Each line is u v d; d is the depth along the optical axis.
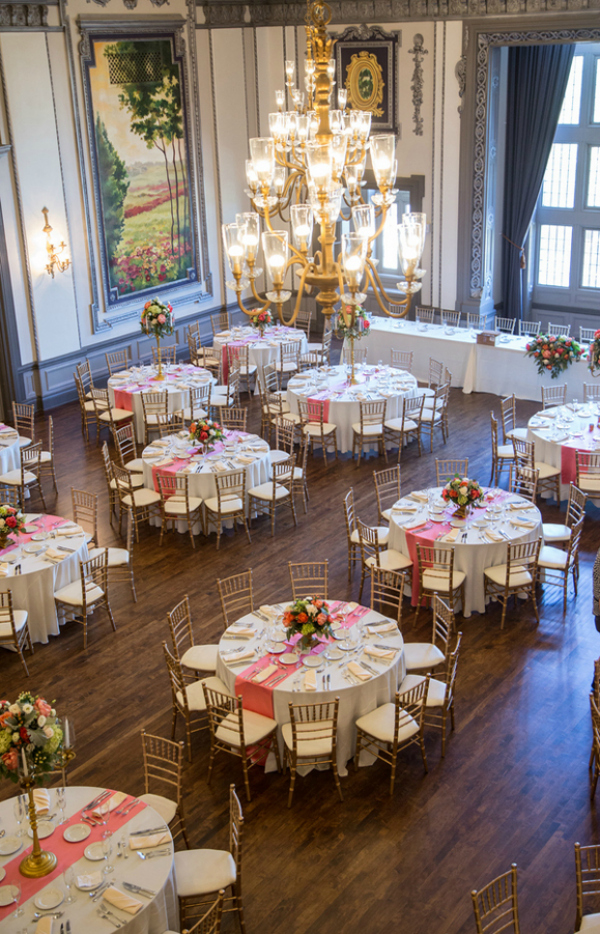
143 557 10.23
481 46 14.46
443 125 15.39
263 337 15.54
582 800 6.50
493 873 5.89
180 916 5.38
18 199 13.58
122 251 15.55
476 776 6.78
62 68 13.80
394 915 5.60
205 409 13.60
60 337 14.80
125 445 13.03
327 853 6.09
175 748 6.68
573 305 17.42
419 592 8.84
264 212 6.39
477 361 14.73
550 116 15.60
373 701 6.78
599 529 10.48
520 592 8.81
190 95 16.11
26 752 4.77
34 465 11.76
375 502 11.30
